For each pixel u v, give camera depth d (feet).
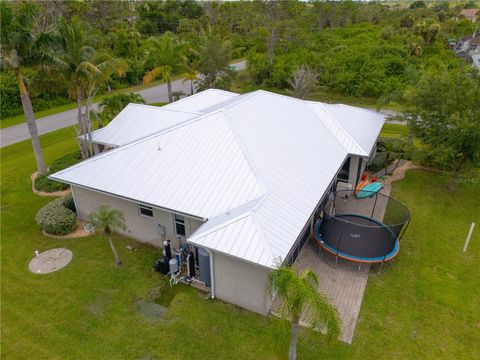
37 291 46.65
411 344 39.91
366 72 150.92
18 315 43.21
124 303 44.75
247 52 214.69
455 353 39.14
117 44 173.99
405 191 73.56
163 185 49.83
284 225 42.83
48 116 124.47
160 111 77.20
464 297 46.78
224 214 44.09
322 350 38.60
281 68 168.35
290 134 62.90
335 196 64.03
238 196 46.29
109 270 50.16
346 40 203.10
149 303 44.83
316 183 53.72
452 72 75.77
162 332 40.73
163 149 54.24
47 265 51.26
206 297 45.50
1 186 73.97
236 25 250.16
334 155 64.08
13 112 122.72
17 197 69.51
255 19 196.34
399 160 85.76
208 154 51.93
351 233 52.60
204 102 89.30
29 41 62.18
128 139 72.43
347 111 80.48
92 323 42.06
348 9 270.05
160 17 250.78
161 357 37.93
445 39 215.72
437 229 61.21
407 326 42.16
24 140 100.17
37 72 68.90
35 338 40.32
